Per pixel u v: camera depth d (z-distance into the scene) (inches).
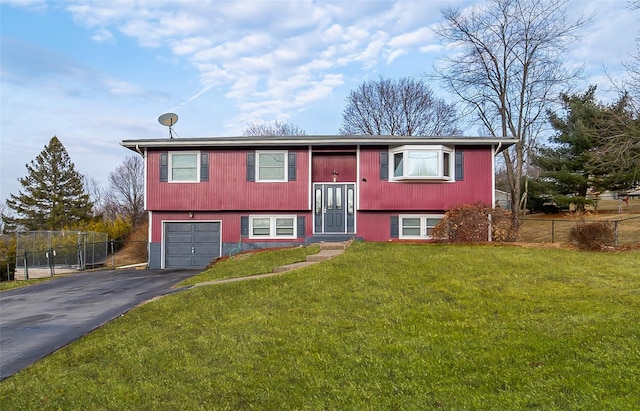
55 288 532.7
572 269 377.1
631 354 186.1
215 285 390.3
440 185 700.7
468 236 624.4
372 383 181.8
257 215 724.0
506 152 979.9
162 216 728.3
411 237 711.1
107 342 264.8
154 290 461.7
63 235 888.9
